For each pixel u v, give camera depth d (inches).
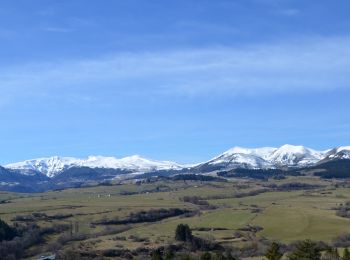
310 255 7377.0
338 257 7485.2
